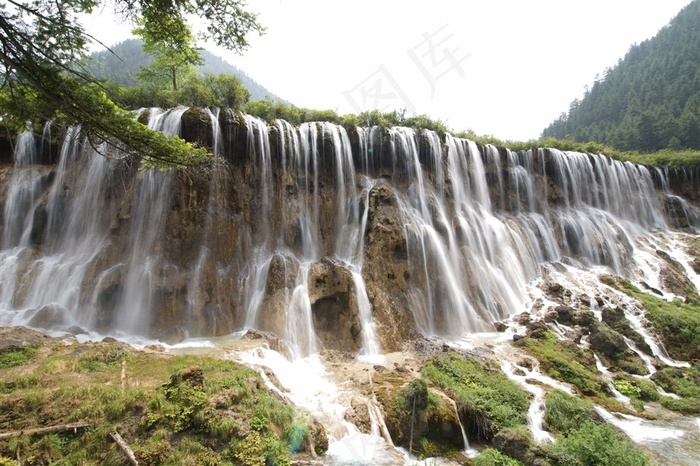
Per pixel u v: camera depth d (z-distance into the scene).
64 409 7.62
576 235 24.31
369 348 13.55
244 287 15.09
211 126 16.09
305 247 17.38
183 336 13.09
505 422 9.39
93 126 8.70
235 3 8.96
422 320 15.71
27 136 17.23
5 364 9.34
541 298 18.80
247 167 16.94
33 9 7.01
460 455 8.81
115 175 16.20
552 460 8.13
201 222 15.34
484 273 18.70
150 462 6.66
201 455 6.92
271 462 7.10
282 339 13.32
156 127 16.06
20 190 16.59
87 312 13.51
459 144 23.25
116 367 9.58
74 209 16.28
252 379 9.18
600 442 8.23
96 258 14.63
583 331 15.64
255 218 16.67
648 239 26.83
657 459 8.95
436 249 17.70
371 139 20.25
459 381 11.12
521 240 21.91
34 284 14.49
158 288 13.88
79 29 7.43
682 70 79.62
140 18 9.20
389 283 15.92
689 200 32.66
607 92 94.06
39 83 7.27
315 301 14.48
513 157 25.92
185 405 7.74
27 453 6.65
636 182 30.70
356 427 8.98
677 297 20.38
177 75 22.88
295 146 18.34
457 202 21.34
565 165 27.22
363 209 18.20
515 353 13.66
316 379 11.15
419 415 9.23
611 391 12.24
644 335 15.97
